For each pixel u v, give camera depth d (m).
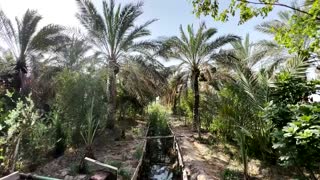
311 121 3.95
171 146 14.79
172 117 25.83
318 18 3.38
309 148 4.04
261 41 14.16
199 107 16.52
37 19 15.64
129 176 7.67
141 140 13.29
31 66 16.66
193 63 15.32
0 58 16.36
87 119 9.59
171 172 10.59
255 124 8.43
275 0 3.51
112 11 14.29
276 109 5.25
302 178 4.96
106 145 11.89
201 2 3.91
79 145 10.38
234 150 10.30
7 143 7.27
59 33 15.29
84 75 11.52
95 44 14.78
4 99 12.38
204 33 14.66
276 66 12.39
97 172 6.33
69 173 7.62
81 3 13.51
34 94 15.43
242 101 8.98
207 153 10.40
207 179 7.04
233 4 3.71
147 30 14.46
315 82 5.66
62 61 15.59
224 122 11.01
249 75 8.63
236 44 17.70
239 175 7.57
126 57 14.62
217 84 14.78
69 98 10.66
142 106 21.14
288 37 4.00
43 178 3.55
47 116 10.77
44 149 8.62
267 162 8.19
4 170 6.89
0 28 15.15
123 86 18.77
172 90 16.48
